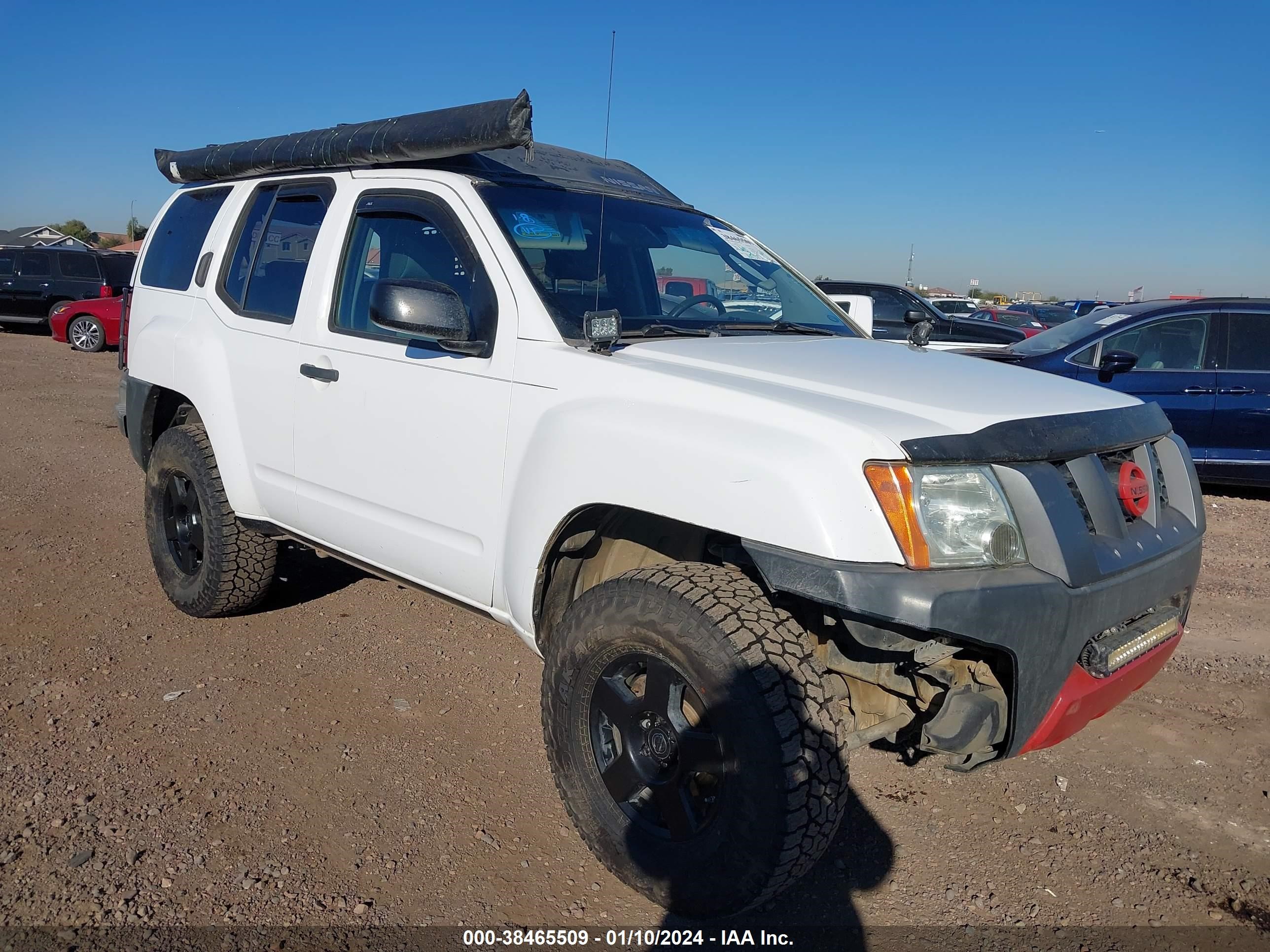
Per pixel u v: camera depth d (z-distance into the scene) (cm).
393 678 396
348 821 293
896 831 303
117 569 516
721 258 384
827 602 213
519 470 283
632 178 421
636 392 261
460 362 304
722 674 226
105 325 1689
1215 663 439
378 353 330
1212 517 733
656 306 345
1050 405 261
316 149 372
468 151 317
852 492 218
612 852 259
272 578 431
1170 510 290
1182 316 789
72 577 499
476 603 311
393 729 353
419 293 283
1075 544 232
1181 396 773
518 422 286
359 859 275
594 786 264
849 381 263
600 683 261
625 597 248
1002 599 218
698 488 234
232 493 395
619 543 293
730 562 259
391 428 324
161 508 443
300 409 360
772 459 224
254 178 421
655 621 239
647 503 243
